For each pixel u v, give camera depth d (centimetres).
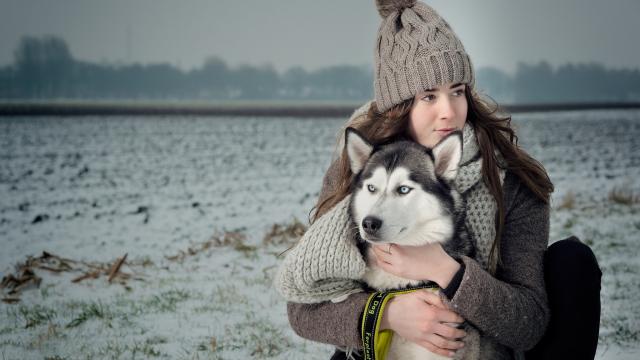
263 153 2152
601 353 429
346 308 249
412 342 255
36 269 731
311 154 2128
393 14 282
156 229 1011
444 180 253
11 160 1883
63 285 674
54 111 4025
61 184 1508
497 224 255
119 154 2083
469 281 228
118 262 706
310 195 1359
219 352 457
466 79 268
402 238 250
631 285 609
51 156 1991
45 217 1126
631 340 454
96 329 523
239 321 533
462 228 255
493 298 226
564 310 239
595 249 784
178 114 4116
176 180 1589
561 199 1240
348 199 270
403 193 253
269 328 504
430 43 261
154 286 662
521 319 229
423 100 269
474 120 279
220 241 855
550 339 244
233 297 604
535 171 269
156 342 488
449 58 260
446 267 235
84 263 744
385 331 247
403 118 276
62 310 584
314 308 260
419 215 253
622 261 718
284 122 3597
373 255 261
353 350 265
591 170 1744
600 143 2416
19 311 584
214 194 1383
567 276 240
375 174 260
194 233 966
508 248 256
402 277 248
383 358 249
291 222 1027
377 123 287
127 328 525
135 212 1170
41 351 475
